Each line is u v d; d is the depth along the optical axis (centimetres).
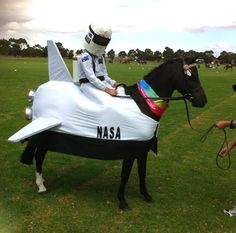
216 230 575
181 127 1298
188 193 710
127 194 689
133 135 589
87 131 605
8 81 2675
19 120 1295
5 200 644
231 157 947
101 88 608
